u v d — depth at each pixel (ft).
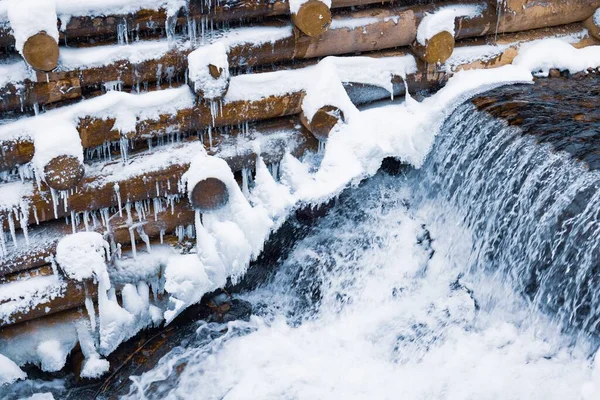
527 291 16.87
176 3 16.84
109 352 17.97
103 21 16.43
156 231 18.45
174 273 17.74
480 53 21.24
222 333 18.63
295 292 19.66
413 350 17.37
